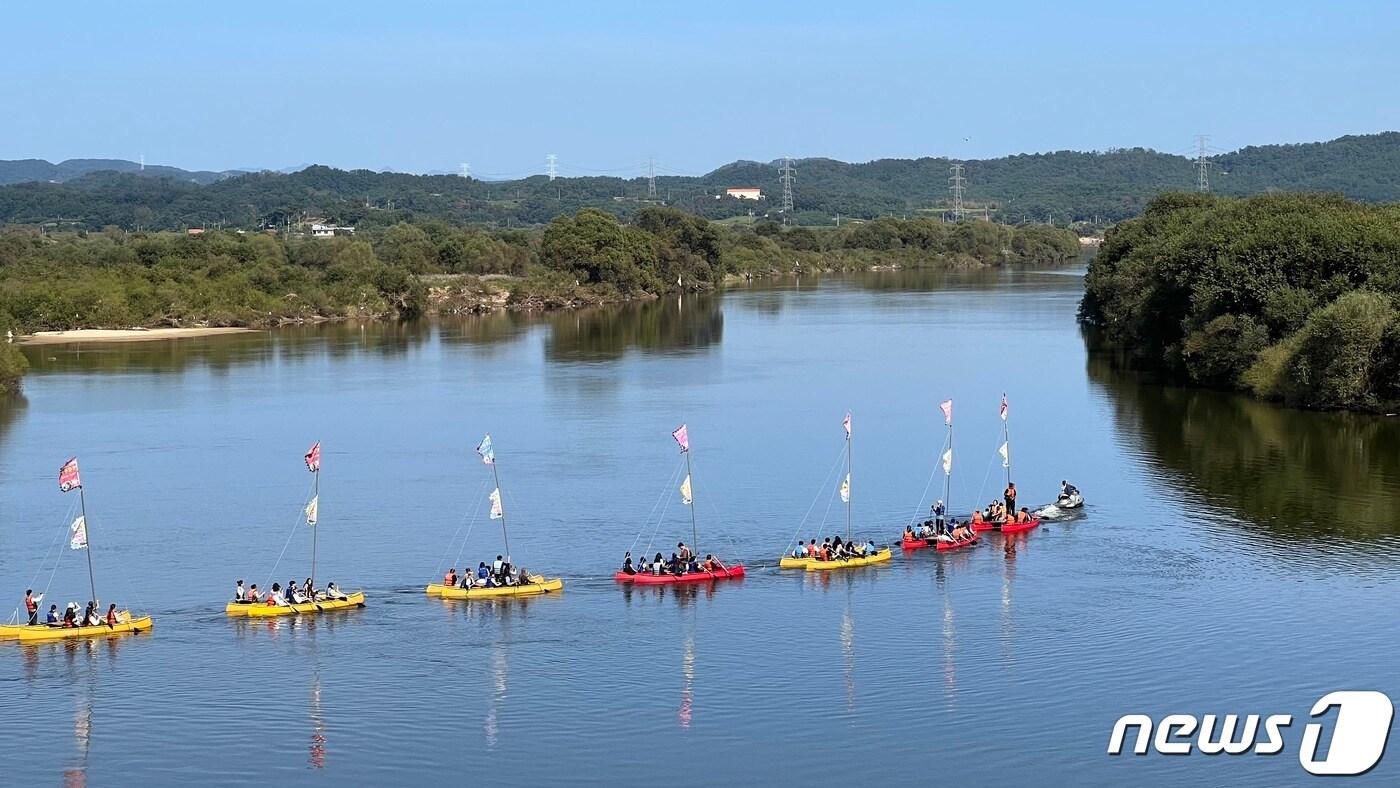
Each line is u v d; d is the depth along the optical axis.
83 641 111.50
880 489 156.12
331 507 149.50
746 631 113.19
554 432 187.25
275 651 109.75
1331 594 119.81
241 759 92.12
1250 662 106.12
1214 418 193.00
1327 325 193.00
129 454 174.75
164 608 119.06
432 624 115.19
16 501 151.25
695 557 128.75
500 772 90.44
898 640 111.00
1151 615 115.56
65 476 118.94
